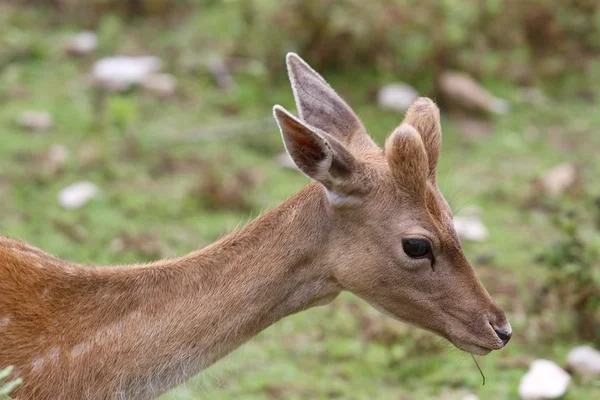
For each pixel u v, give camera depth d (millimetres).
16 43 16906
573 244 11008
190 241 12516
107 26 17359
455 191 14023
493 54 17391
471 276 7766
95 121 14945
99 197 13234
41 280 7473
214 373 9383
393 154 7512
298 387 10133
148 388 7449
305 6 16156
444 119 15977
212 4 18516
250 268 7598
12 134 14555
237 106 15758
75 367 7297
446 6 16453
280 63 16391
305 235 7648
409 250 7547
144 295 7516
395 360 10562
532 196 13922
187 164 14336
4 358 7203
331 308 11508
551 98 17016
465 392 10133
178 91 15992
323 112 8266
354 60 16406
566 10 18109
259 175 14094
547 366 10086
